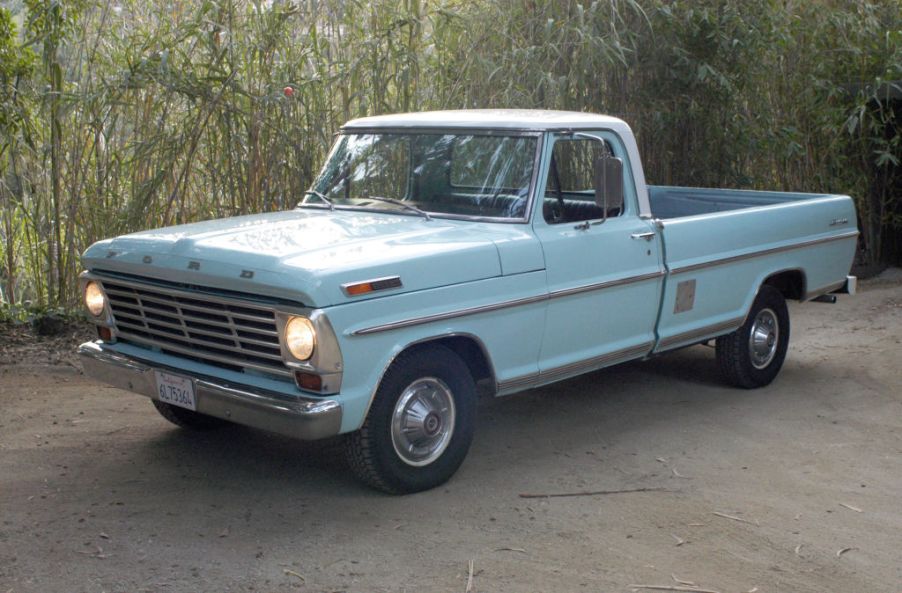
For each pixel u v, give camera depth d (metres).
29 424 6.04
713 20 10.01
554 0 9.43
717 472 5.54
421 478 5.07
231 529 4.62
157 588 4.05
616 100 10.12
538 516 4.88
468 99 9.13
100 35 8.09
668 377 7.49
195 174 8.41
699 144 10.70
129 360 5.22
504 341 5.29
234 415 4.72
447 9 9.28
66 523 4.64
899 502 5.16
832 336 8.94
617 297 5.89
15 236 8.25
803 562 4.45
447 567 4.31
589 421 6.41
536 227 5.46
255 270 4.59
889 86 11.20
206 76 8.02
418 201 5.83
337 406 4.51
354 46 8.62
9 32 7.74
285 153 8.29
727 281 6.68
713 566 4.39
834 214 7.64
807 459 5.78
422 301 4.84
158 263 4.98
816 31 11.28
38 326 7.94
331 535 4.59
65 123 8.02
